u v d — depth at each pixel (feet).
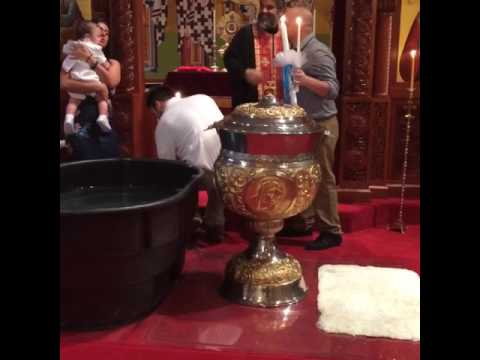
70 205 7.78
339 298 7.64
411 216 12.65
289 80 7.88
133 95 12.48
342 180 12.80
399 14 12.67
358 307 7.36
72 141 10.78
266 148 7.04
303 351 6.31
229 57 11.15
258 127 7.00
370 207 12.44
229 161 7.37
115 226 6.24
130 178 8.84
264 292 7.64
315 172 7.38
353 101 12.44
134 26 12.42
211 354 6.23
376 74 12.74
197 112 9.95
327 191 10.52
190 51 19.67
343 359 6.15
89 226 6.13
